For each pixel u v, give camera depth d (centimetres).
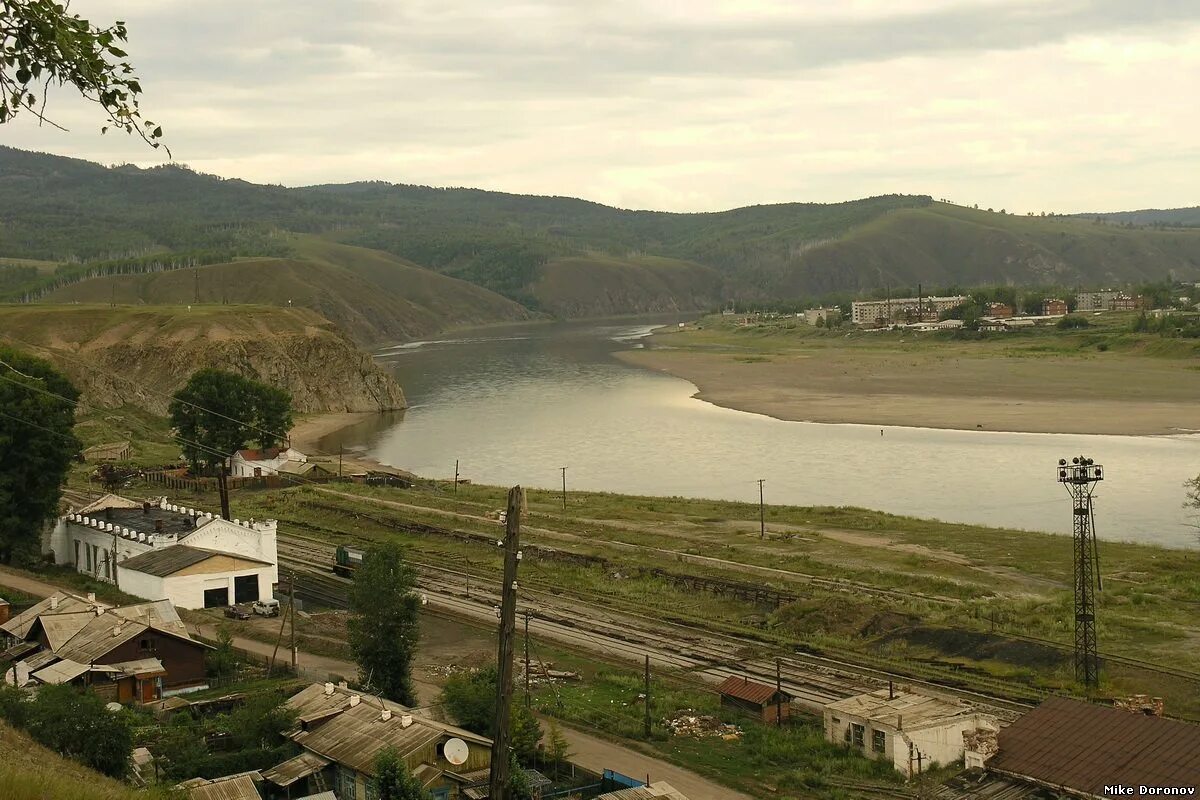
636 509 13162
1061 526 11838
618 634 8300
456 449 18412
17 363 10819
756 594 9269
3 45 2022
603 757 5756
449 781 4916
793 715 6538
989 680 7144
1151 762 4781
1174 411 19138
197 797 4650
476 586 9738
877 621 8412
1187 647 7562
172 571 8419
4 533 9475
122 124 2133
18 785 3064
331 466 16725
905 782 5422
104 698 6178
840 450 16938
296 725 5422
